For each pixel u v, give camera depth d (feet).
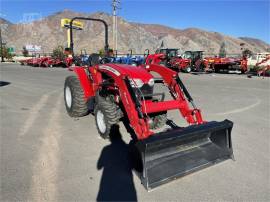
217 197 9.59
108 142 14.48
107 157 12.64
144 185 10.07
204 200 9.41
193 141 12.17
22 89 33.06
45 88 34.17
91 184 10.31
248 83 42.80
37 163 11.94
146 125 11.53
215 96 29.45
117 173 11.17
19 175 10.87
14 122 18.10
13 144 14.08
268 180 10.77
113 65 15.30
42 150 13.38
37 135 15.53
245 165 12.02
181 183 10.48
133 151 10.91
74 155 12.84
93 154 12.97
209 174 11.19
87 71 17.56
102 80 16.21
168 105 13.51
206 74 63.36
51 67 87.56
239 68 64.85
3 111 21.16
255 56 82.84
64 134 15.75
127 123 17.28
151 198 9.48
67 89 19.86
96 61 17.70
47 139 14.92
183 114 14.14
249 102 26.11
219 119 19.57
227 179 10.81
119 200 9.35
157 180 10.19
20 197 9.41
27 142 14.40
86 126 17.30
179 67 69.77
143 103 12.75
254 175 11.15
